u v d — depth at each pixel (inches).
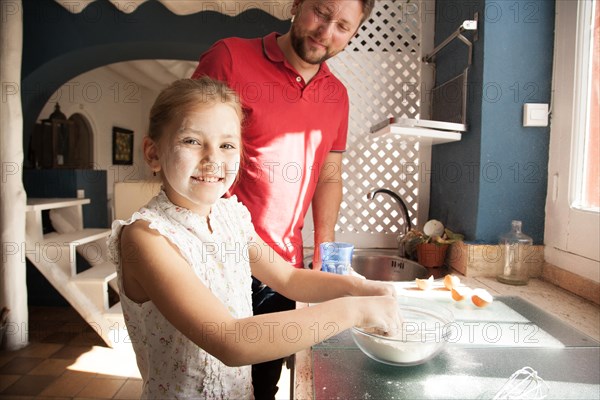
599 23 51.6
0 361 97.9
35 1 112.7
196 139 30.5
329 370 29.3
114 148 257.9
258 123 51.6
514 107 61.4
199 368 32.3
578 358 31.4
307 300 39.6
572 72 55.6
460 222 69.5
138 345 33.5
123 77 259.4
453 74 72.6
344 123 62.7
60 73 124.1
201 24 113.1
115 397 83.2
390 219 85.3
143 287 28.8
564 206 56.2
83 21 113.3
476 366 30.1
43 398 82.5
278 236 54.4
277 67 51.8
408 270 71.9
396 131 63.9
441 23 78.5
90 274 111.8
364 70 83.5
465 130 65.6
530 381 27.6
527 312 42.2
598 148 51.6
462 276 61.4
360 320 30.3
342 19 47.1
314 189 59.8
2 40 97.6
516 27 60.6
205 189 30.8
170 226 31.1
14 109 100.3
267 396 57.0
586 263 51.2
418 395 26.0
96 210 157.4
